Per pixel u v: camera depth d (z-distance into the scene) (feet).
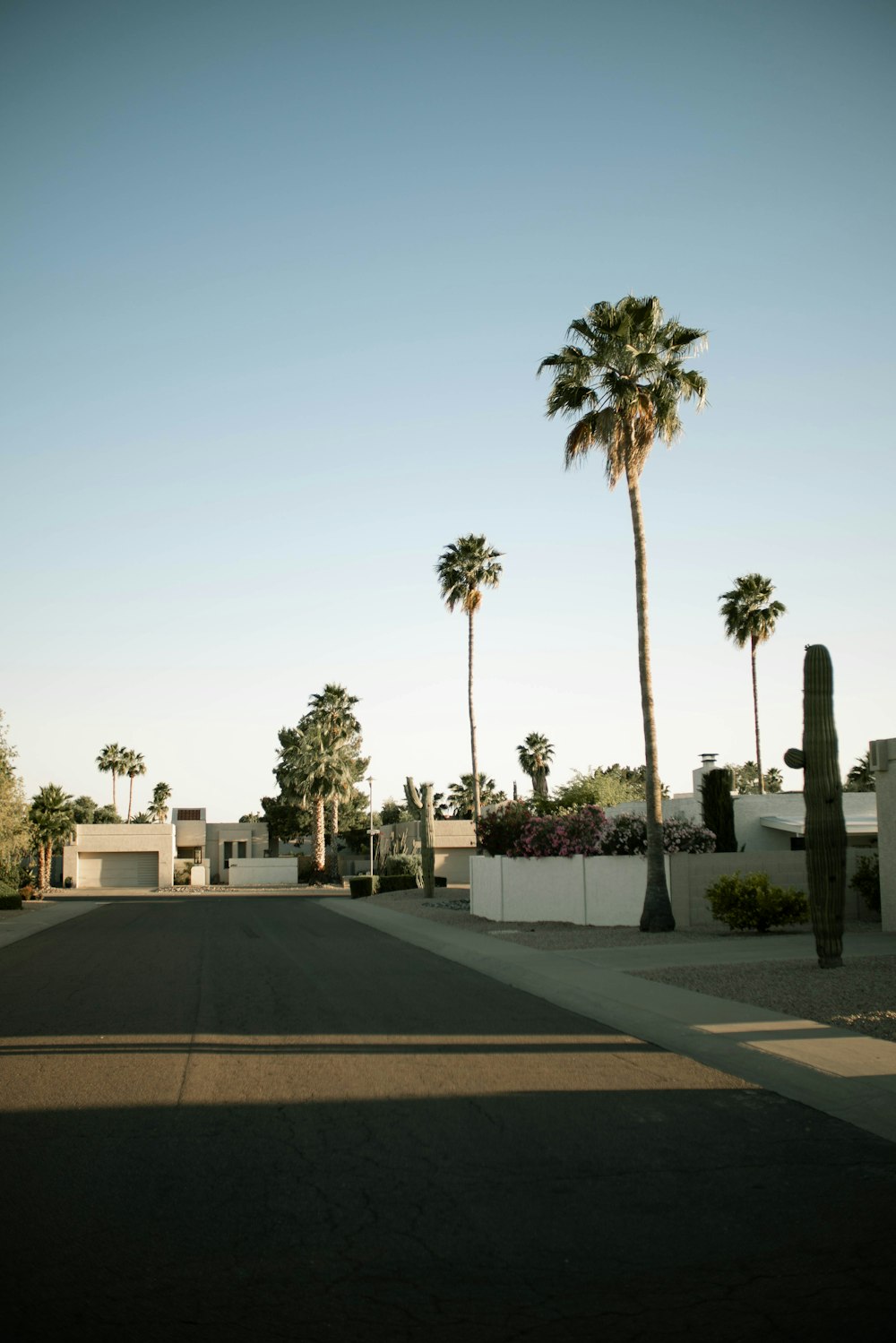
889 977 45.62
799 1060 30.99
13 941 88.38
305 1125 25.36
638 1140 23.97
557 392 80.48
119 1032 38.42
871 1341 14.21
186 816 317.83
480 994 48.37
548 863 92.73
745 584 196.44
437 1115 26.20
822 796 50.24
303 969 59.26
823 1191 20.34
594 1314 15.06
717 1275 16.38
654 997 43.73
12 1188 20.79
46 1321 14.90
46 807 220.84
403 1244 17.75
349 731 251.80
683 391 79.05
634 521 77.97
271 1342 14.28
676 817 110.32
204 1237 18.10
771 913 70.74
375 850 296.71
